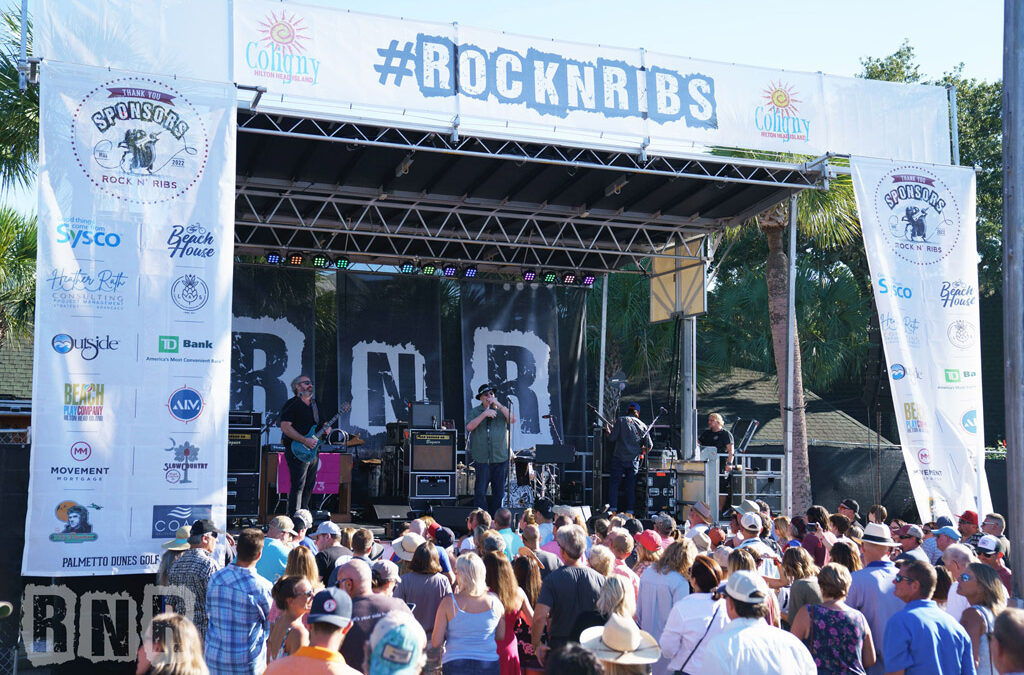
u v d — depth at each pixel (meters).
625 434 13.80
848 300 24.52
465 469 14.95
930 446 11.39
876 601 5.76
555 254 17.88
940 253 11.91
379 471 15.81
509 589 5.62
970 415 11.62
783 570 6.32
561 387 17.83
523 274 17.81
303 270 16.52
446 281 17.59
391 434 16.09
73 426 8.00
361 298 16.80
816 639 5.14
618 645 4.14
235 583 5.55
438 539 8.12
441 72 10.80
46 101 8.30
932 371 11.59
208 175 8.73
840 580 5.18
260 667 5.59
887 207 11.83
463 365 17.25
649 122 11.54
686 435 16.19
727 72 11.89
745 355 24.80
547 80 11.21
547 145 11.89
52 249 8.13
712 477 13.71
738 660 4.14
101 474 8.03
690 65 11.78
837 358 24.38
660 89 11.62
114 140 8.45
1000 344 28.80
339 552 7.14
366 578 5.20
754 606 4.27
